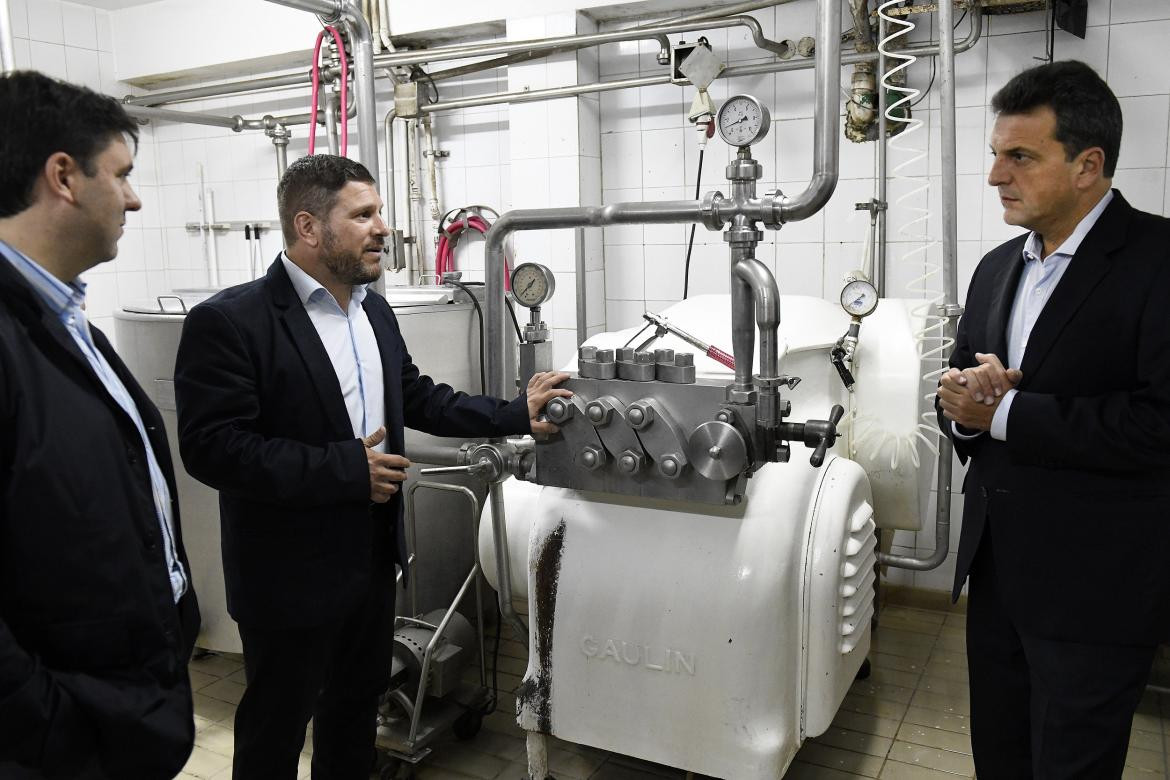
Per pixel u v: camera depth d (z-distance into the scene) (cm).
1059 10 258
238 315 154
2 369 98
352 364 169
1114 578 136
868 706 241
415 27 354
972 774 209
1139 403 130
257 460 147
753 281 150
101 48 428
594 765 218
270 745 166
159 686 113
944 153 233
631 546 180
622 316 353
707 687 172
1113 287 133
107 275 445
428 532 261
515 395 224
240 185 433
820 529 177
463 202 376
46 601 102
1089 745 139
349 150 395
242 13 391
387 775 211
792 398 210
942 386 145
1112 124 131
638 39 310
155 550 116
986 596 157
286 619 158
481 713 229
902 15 269
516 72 339
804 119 308
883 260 287
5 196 103
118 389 119
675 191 335
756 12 309
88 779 107
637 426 160
